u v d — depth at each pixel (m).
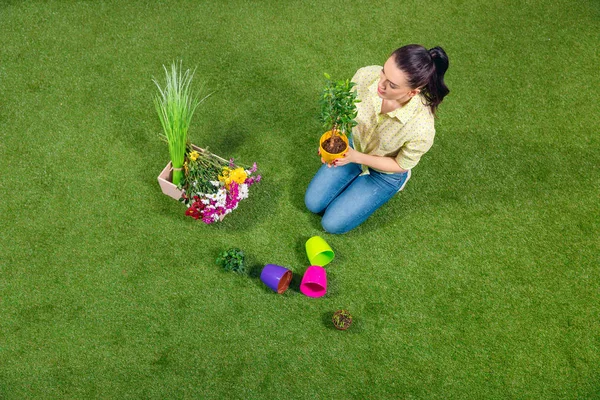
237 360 2.10
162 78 2.67
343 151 1.86
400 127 1.82
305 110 2.67
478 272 2.36
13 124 2.47
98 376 2.03
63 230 2.27
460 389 2.13
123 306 2.15
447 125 2.68
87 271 2.20
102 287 2.18
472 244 2.41
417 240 2.40
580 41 2.98
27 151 2.41
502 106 2.75
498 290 2.33
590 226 2.49
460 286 2.32
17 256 2.20
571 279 2.38
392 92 1.63
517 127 2.70
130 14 2.83
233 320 2.16
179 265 2.25
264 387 2.06
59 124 2.49
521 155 2.63
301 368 2.11
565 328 2.28
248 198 2.42
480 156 2.62
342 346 2.16
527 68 2.87
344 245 2.36
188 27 2.83
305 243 2.34
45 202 2.31
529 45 2.94
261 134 2.58
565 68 2.89
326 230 2.33
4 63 2.62
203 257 2.27
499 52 2.91
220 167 2.18
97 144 2.46
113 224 2.30
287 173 2.51
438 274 2.34
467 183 2.55
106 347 2.08
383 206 2.47
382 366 2.14
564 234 2.47
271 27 2.87
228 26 2.85
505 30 2.98
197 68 2.72
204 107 2.61
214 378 2.06
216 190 2.17
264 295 2.22
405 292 2.29
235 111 2.62
